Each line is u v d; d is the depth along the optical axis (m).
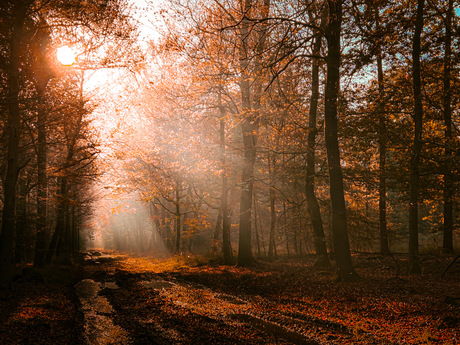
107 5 13.07
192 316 9.25
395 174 20.97
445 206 21.67
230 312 9.76
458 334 7.10
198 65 17.98
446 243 21.47
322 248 20.50
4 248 12.70
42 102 13.35
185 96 21.23
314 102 21.81
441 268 15.77
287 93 20.48
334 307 9.97
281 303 10.91
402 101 17.33
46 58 14.52
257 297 11.83
